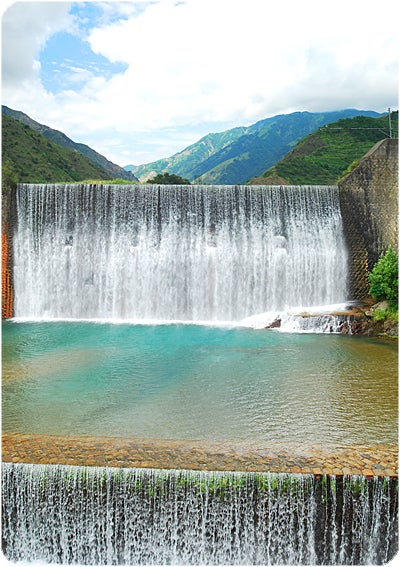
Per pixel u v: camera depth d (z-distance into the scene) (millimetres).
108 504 11039
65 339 22922
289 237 27828
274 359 19672
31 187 27781
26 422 13719
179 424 13562
